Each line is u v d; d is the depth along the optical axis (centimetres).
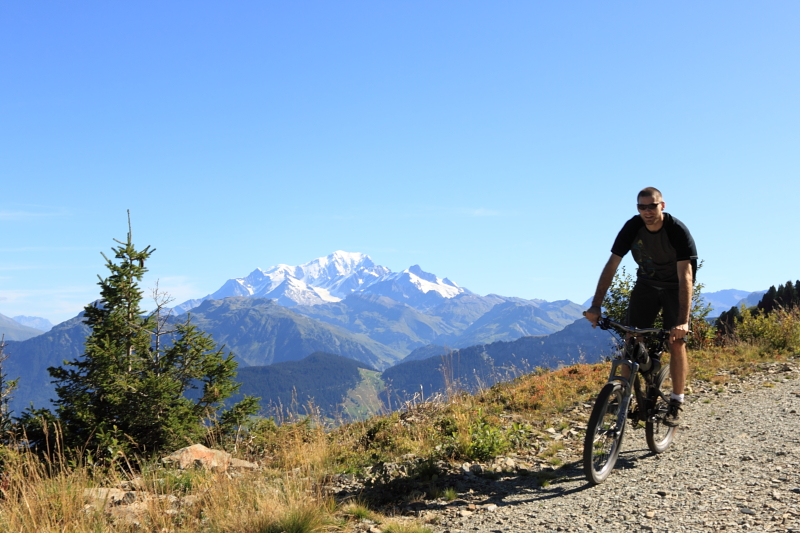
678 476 484
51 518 462
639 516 398
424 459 648
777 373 1056
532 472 570
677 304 539
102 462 856
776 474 452
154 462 786
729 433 625
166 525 462
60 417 1070
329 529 439
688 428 681
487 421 820
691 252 512
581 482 510
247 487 532
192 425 1103
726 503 399
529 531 400
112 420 1083
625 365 514
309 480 566
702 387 971
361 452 785
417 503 502
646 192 501
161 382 1131
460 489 531
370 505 509
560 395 1005
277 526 428
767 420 666
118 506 520
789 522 347
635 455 579
